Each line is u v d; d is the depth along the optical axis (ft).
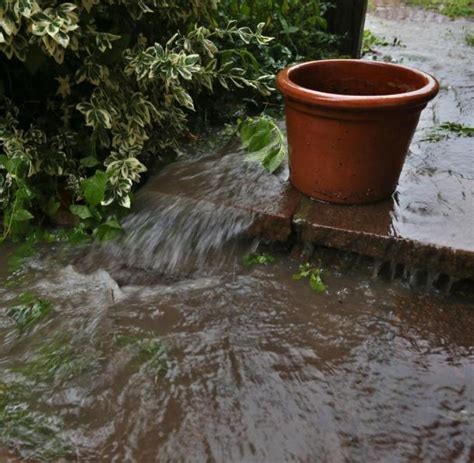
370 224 6.73
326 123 6.48
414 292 6.57
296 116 6.80
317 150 6.81
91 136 8.02
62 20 6.55
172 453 4.68
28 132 7.93
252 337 5.98
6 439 4.78
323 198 7.19
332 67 7.71
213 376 5.47
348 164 6.75
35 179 8.11
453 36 18.61
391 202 7.22
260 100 11.17
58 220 8.12
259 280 6.89
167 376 5.46
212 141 9.66
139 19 8.38
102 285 6.98
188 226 7.43
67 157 8.18
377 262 6.75
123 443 4.77
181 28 9.49
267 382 5.39
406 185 7.66
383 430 4.87
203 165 8.61
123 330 6.10
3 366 5.60
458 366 5.55
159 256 7.45
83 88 8.54
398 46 17.04
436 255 6.33
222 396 5.24
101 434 4.85
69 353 5.76
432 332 5.98
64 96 8.00
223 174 8.21
